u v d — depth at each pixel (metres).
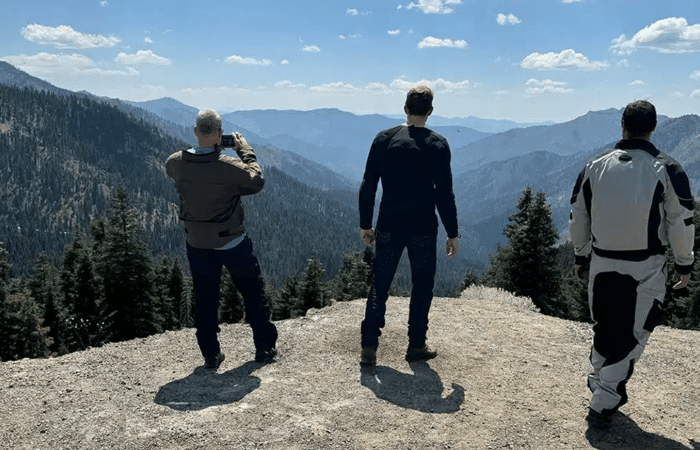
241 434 3.16
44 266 49.75
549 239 28.27
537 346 5.12
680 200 3.11
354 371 4.28
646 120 3.25
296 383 3.99
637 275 3.25
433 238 4.29
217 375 4.16
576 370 4.47
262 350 4.46
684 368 4.52
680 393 3.99
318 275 54.25
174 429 3.20
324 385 3.97
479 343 5.16
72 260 41.88
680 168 3.15
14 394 3.71
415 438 3.18
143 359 4.54
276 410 3.49
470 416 3.50
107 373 4.18
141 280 32.97
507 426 3.38
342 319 5.92
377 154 4.22
